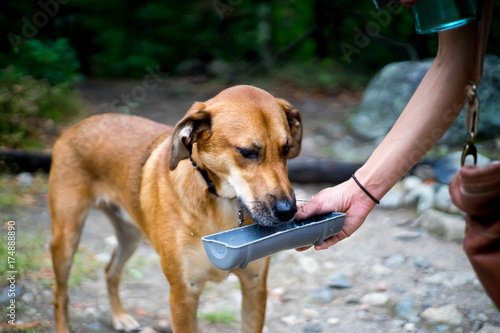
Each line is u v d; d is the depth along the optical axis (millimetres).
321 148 7043
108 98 9305
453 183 1677
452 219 4496
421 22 1924
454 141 6516
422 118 2223
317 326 3359
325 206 2320
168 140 2996
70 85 8039
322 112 8820
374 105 7547
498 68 6758
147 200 2891
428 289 3672
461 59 2107
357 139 7375
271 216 2256
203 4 12062
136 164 3061
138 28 11766
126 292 3811
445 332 3201
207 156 2490
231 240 2180
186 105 9102
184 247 2641
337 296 3711
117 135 3225
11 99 6371
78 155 3234
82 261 4098
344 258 4246
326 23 11266
